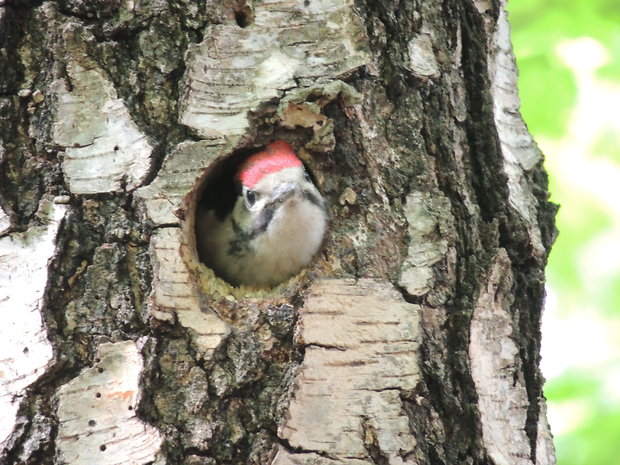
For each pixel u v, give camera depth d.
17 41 7.24
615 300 15.62
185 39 7.37
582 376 13.75
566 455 12.77
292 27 7.53
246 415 6.91
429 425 7.16
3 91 7.17
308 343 7.11
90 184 7.10
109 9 7.28
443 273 7.53
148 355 6.84
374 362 7.12
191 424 6.79
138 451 6.69
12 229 6.96
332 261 7.60
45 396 6.75
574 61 13.65
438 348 7.36
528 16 13.97
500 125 8.23
